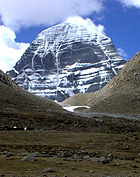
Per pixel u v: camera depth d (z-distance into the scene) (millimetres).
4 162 21266
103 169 21953
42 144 31922
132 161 27797
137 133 51281
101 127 51219
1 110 54469
